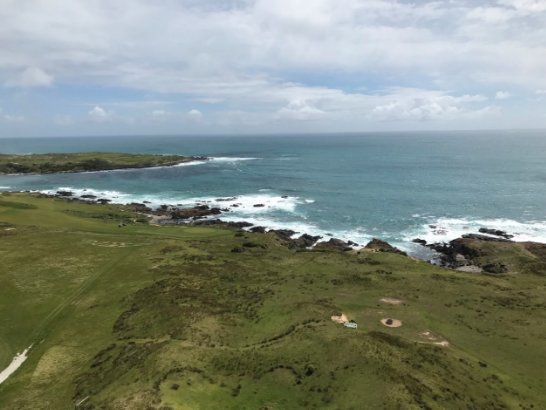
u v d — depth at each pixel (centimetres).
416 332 4650
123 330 4784
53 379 3962
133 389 3378
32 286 5988
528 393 3647
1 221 9250
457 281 6325
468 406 3278
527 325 4872
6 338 4741
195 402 3219
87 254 7275
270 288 5925
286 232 9962
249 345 4316
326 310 5038
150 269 6569
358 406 3177
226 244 8244
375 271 6725
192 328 4572
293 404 3306
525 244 8431
